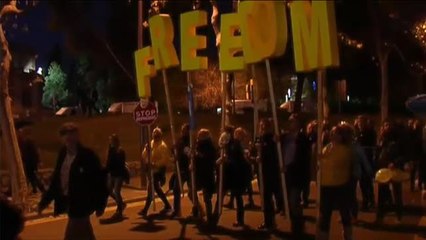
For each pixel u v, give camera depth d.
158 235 13.54
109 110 47.47
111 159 15.82
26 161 19.64
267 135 13.35
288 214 12.15
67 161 9.19
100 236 13.51
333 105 50.62
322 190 10.48
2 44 17.78
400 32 40.50
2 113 17.67
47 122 39.12
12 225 3.73
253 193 19.97
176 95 45.91
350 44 41.72
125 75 55.03
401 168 14.62
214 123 40.09
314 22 8.80
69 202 9.11
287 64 42.72
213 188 14.30
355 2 42.88
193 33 12.76
